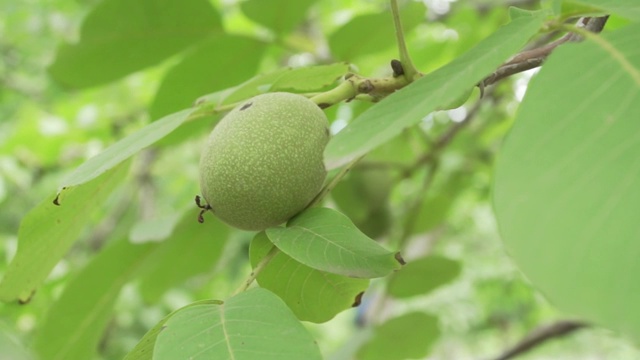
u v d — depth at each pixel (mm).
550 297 338
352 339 674
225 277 1193
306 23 939
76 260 1278
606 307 329
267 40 618
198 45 607
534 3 845
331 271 427
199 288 777
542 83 371
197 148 1303
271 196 453
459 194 1055
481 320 2260
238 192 453
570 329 780
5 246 1087
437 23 908
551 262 342
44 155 1151
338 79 523
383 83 464
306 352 397
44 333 579
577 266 340
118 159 430
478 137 1040
